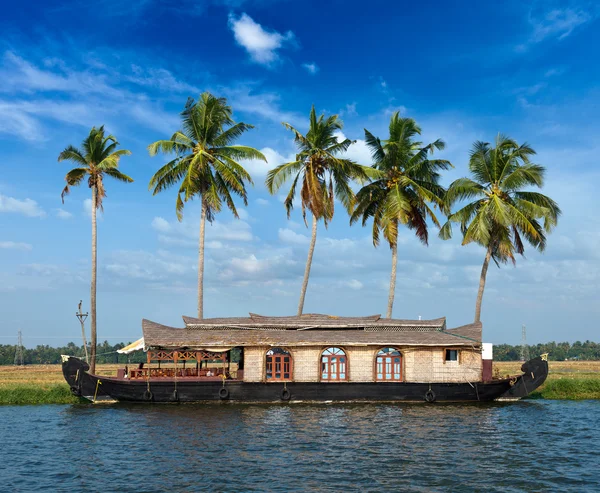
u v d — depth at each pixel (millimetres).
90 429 25109
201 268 40656
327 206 41906
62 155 38625
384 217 40781
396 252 42438
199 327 35281
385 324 35969
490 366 35062
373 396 32594
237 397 32188
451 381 32812
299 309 41625
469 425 25938
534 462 19547
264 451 20953
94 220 39156
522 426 25797
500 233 39781
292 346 32656
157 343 32438
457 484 17094
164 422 26609
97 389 32312
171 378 32219
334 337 33531
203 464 19188
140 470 18547
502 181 39250
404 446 21750
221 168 39219
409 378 32844
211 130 40406
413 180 42062
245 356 32531
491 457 20172
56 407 31516
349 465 19078
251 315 36812
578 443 22375
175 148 39719
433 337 33875
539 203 39125
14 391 33562
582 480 17516
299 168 41031
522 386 32781
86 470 18625
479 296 40812
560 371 58531
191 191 38688
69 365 32344
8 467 19062
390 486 16859
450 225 41156
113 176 40125
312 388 32375
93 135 39000
